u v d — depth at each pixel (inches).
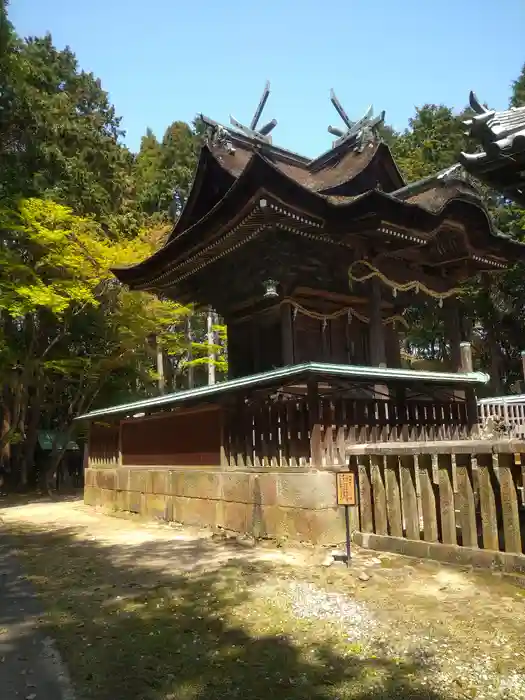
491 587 225.6
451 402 424.2
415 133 1339.8
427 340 1316.4
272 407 366.6
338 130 597.3
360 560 283.7
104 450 621.6
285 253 454.0
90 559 335.0
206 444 430.6
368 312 503.2
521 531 256.5
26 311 743.7
